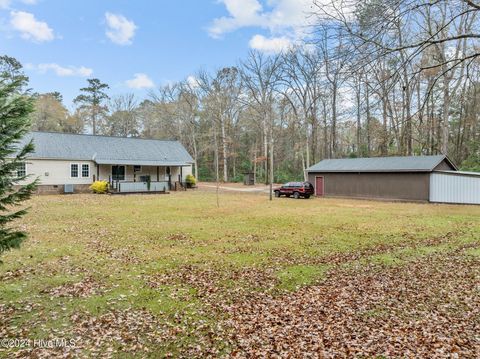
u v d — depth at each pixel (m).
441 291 5.96
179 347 4.09
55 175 27.72
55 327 4.60
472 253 8.83
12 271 7.11
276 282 6.71
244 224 13.91
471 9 4.05
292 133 45.00
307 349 3.99
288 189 28.23
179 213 17.03
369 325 4.64
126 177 31.53
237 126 50.78
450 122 28.70
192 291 6.17
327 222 14.51
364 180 26.98
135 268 7.62
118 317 4.96
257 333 4.45
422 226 13.42
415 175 24.23
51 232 11.64
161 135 54.16
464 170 27.45
